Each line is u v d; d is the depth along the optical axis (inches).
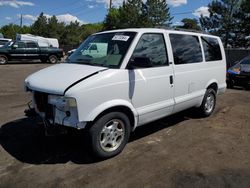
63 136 189.2
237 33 1572.3
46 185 131.0
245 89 425.7
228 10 1667.1
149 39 173.6
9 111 255.8
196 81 214.5
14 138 187.5
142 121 172.1
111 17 1884.8
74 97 136.2
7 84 423.8
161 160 156.7
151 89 171.6
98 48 174.2
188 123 227.0
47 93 146.2
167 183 132.7
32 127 209.6
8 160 155.4
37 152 166.2
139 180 135.4
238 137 194.5
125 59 157.5
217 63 242.1
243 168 147.9
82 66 161.2
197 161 155.8
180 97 198.7
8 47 809.5
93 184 132.0
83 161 155.3
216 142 184.7
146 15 1721.2
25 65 795.4
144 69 166.7
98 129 148.2
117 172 143.0
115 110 156.2
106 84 146.0
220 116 249.6
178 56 194.4
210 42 236.5
